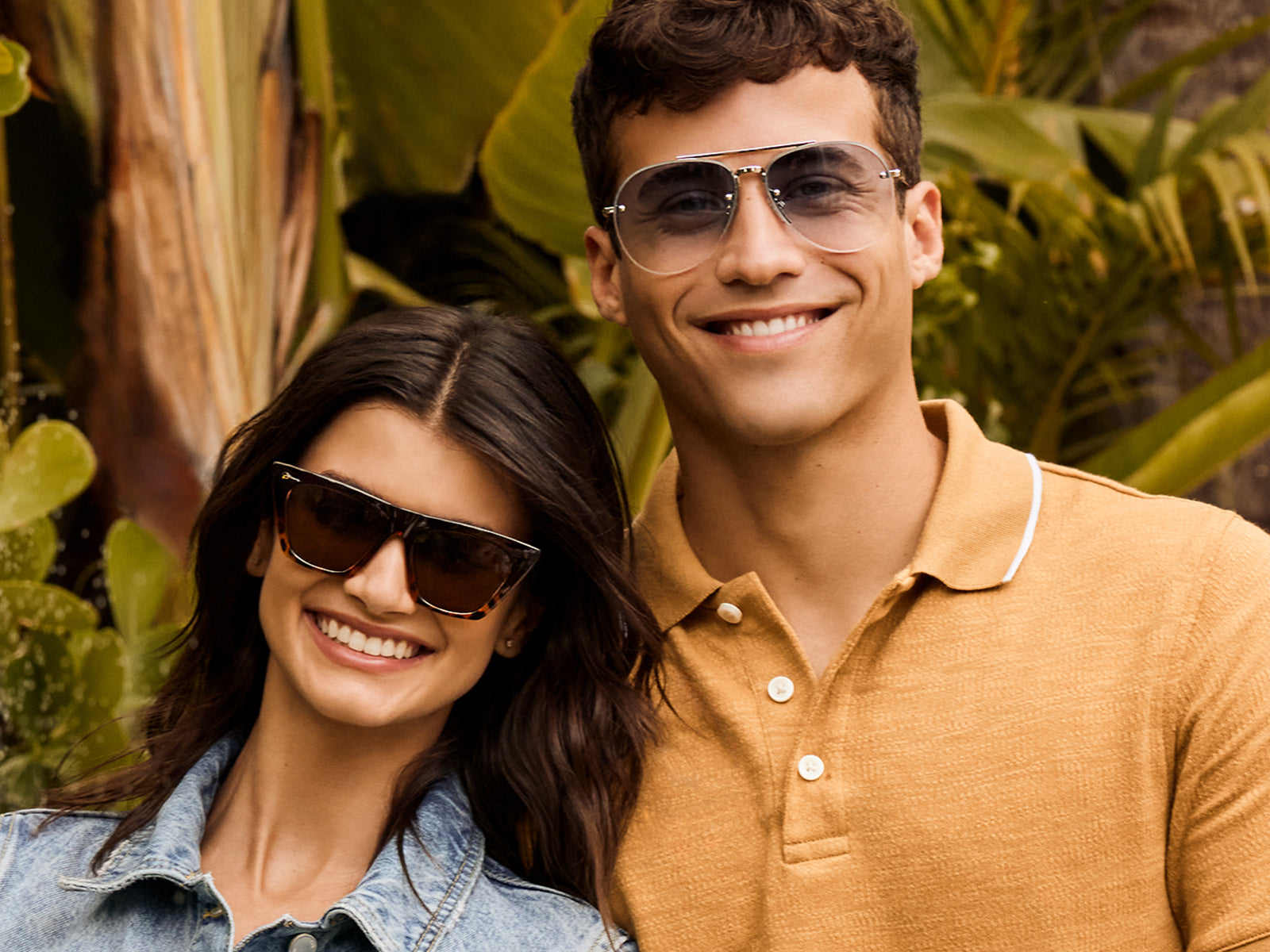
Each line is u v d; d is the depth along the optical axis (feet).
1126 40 13.60
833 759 4.61
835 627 4.99
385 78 10.19
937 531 4.81
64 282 8.45
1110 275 10.68
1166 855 4.38
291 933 4.71
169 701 5.68
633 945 4.92
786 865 4.53
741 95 4.72
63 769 7.76
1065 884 4.36
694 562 5.14
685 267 4.79
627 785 5.03
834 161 4.72
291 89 9.04
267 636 4.93
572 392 5.16
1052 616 4.60
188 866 4.79
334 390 4.83
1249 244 10.59
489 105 10.32
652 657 5.09
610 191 5.15
